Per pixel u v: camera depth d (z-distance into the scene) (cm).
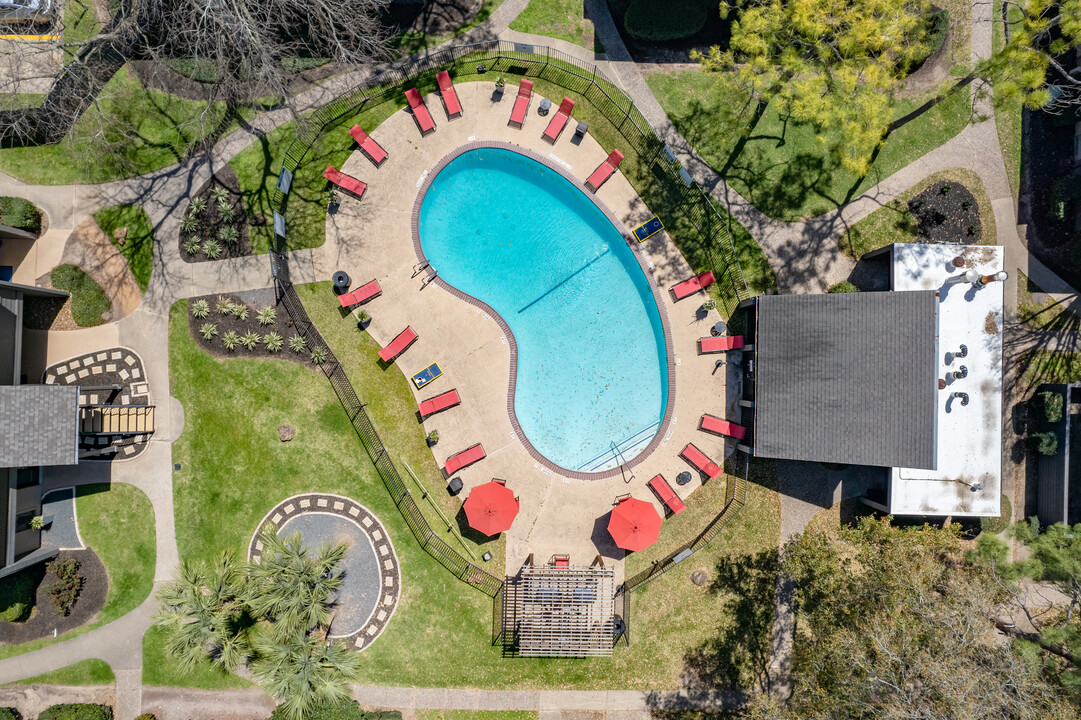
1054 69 2891
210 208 2809
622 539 2712
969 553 2606
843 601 2480
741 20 2539
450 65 2855
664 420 2941
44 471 2775
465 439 2903
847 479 2928
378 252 2869
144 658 2819
